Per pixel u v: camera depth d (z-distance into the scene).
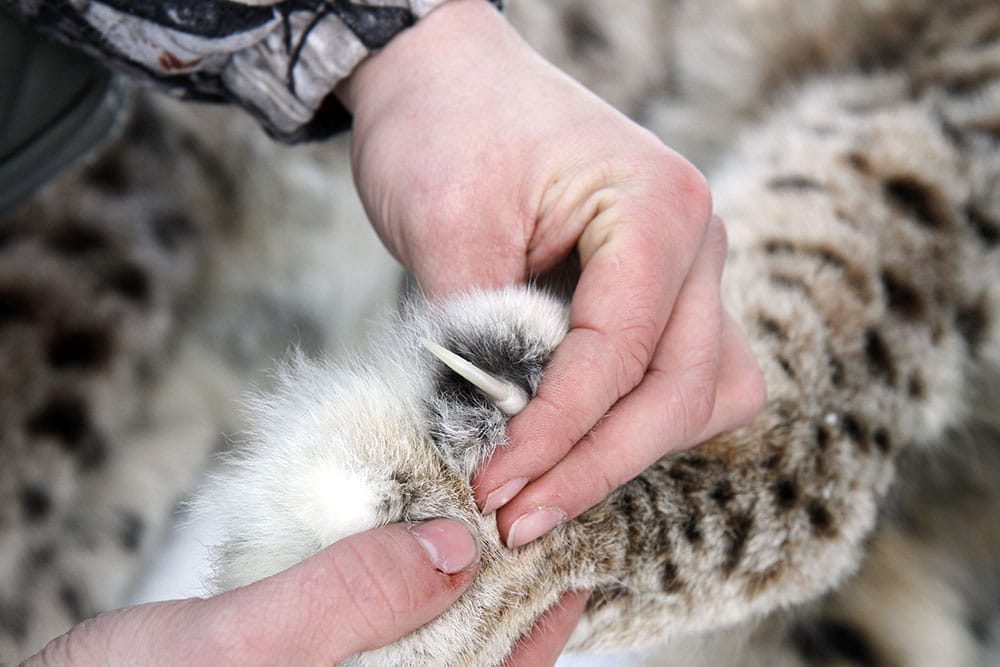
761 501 0.54
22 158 0.59
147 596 0.63
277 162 0.69
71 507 0.62
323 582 0.44
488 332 0.48
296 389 0.48
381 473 0.46
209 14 0.51
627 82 0.75
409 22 0.52
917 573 0.61
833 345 0.59
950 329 0.62
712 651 0.59
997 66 0.65
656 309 0.48
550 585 0.49
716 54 0.74
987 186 0.63
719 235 0.52
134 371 0.64
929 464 0.64
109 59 0.54
